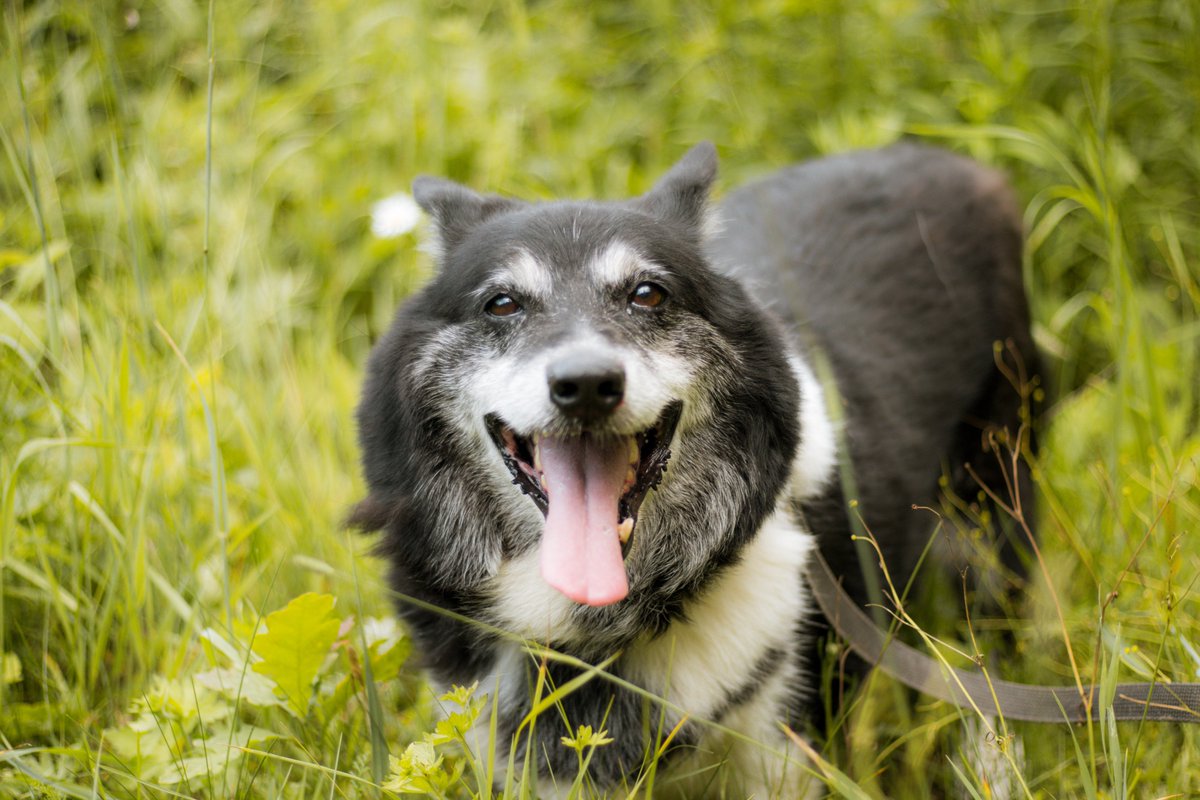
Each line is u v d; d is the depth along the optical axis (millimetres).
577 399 2350
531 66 5539
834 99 5180
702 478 2682
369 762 2773
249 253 4742
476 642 2744
